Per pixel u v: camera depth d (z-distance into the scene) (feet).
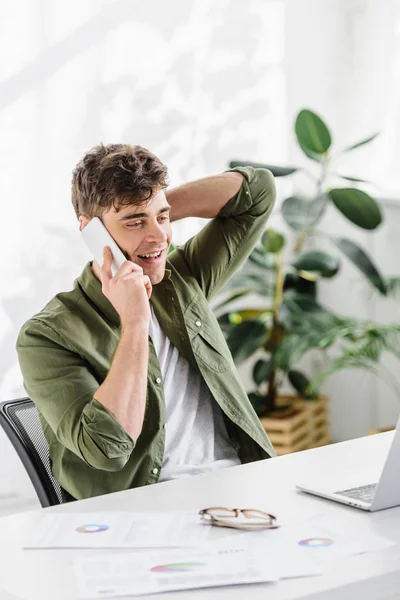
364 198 12.10
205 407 7.20
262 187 7.82
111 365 6.30
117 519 4.93
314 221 12.26
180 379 7.15
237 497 5.29
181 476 6.77
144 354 6.31
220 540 4.54
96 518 4.97
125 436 6.10
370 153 14.15
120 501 5.29
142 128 12.51
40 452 6.68
